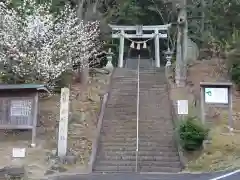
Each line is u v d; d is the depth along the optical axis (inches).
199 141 504.7
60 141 507.8
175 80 793.6
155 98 729.0
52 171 474.3
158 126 615.2
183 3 823.7
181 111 615.2
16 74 666.8
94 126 611.8
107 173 470.9
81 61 754.8
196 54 996.6
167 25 1097.4
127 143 560.1
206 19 1026.7
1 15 680.4
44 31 672.4
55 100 701.3
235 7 934.4
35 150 526.0
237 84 749.3
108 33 1043.3
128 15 1190.3
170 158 515.8
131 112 665.0
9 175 434.0
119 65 1077.1
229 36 915.4
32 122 546.6
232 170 446.9
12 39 650.2
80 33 726.5
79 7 769.6
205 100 567.8
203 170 469.1
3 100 553.0
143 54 1224.2
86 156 519.2
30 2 709.3
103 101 698.8
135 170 488.1
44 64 648.4
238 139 526.0
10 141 558.3
